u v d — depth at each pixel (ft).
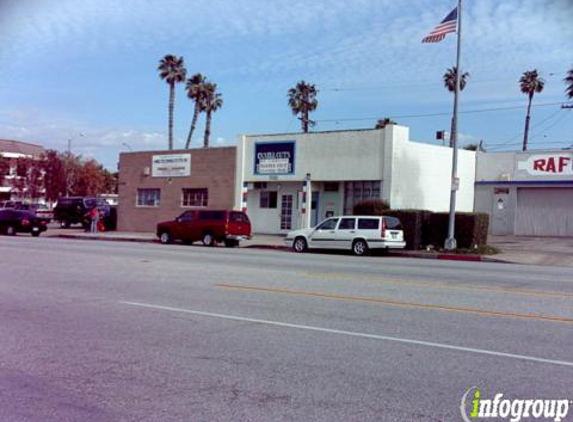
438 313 31.37
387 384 19.34
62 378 20.07
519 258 72.95
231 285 41.47
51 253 68.18
